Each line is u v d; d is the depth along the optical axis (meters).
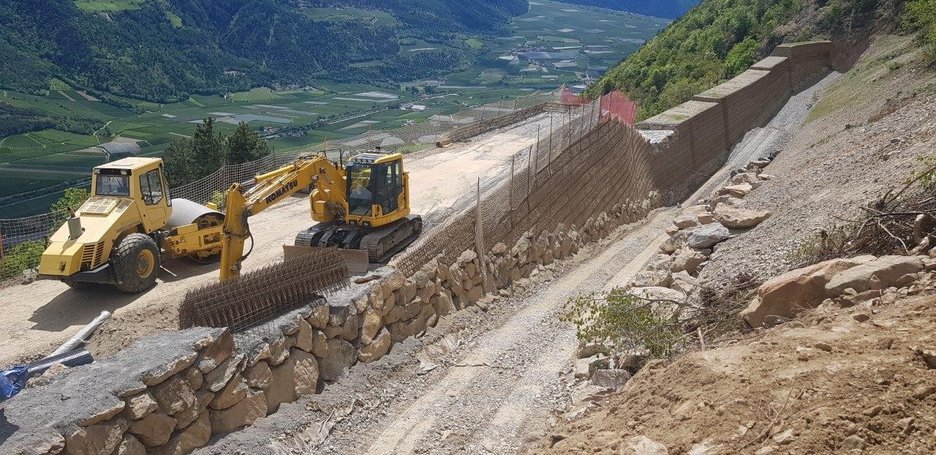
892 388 6.98
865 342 8.01
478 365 15.29
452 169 29.77
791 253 13.79
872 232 11.57
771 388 7.52
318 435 12.24
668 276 17.12
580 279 22.30
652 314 13.05
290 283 13.73
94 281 15.40
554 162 24.95
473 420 12.70
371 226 18.02
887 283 9.57
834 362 7.68
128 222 16.11
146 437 10.28
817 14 64.69
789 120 52.12
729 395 7.68
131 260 15.65
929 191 12.53
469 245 19.12
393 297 15.55
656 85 69.75
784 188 23.11
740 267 15.25
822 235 12.42
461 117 42.69
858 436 6.47
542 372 14.59
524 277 21.69
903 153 18.09
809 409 6.96
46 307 15.61
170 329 13.40
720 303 12.68
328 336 13.81
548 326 17.59
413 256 16.61
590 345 14.45
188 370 11.02
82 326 14.54
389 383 14.21
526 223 22.41
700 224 21.84
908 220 11.42
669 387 8.72
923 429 6.46
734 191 26.81
